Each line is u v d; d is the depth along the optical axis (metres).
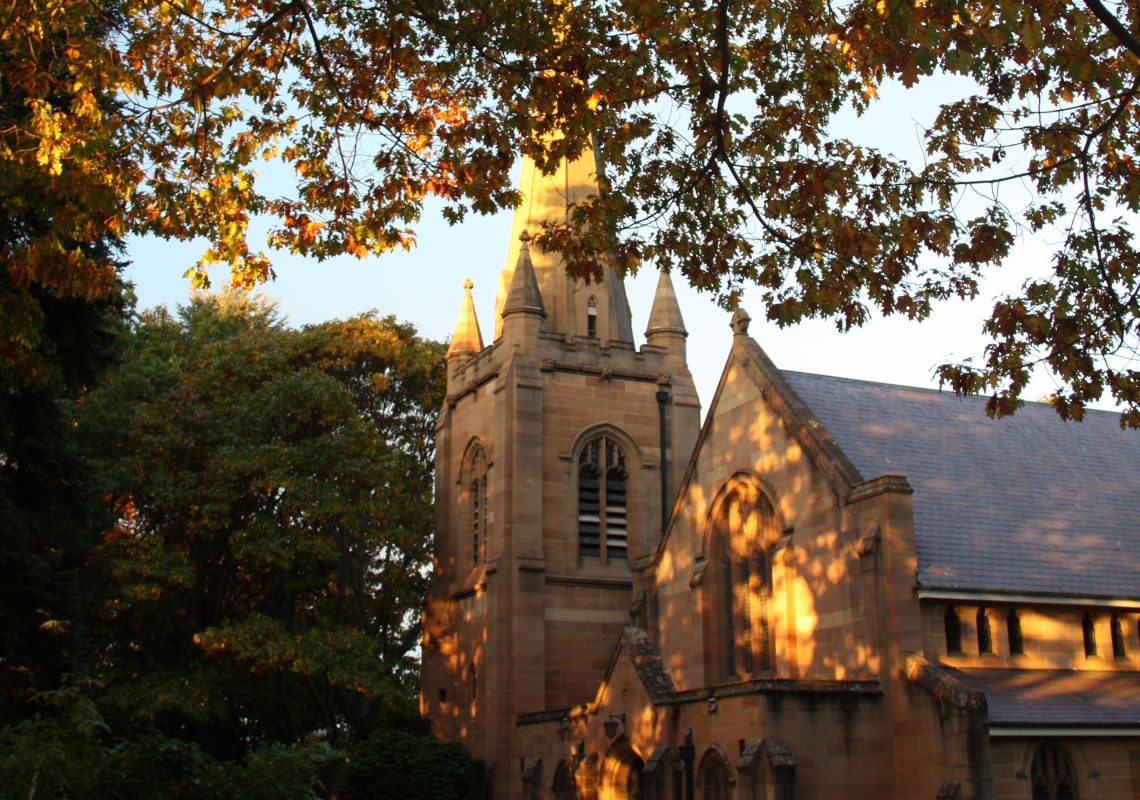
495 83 21.39
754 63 20.89
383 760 46.84
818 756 30.16
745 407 39.00
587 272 22.25
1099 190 20.31
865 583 32.38
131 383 59.69
